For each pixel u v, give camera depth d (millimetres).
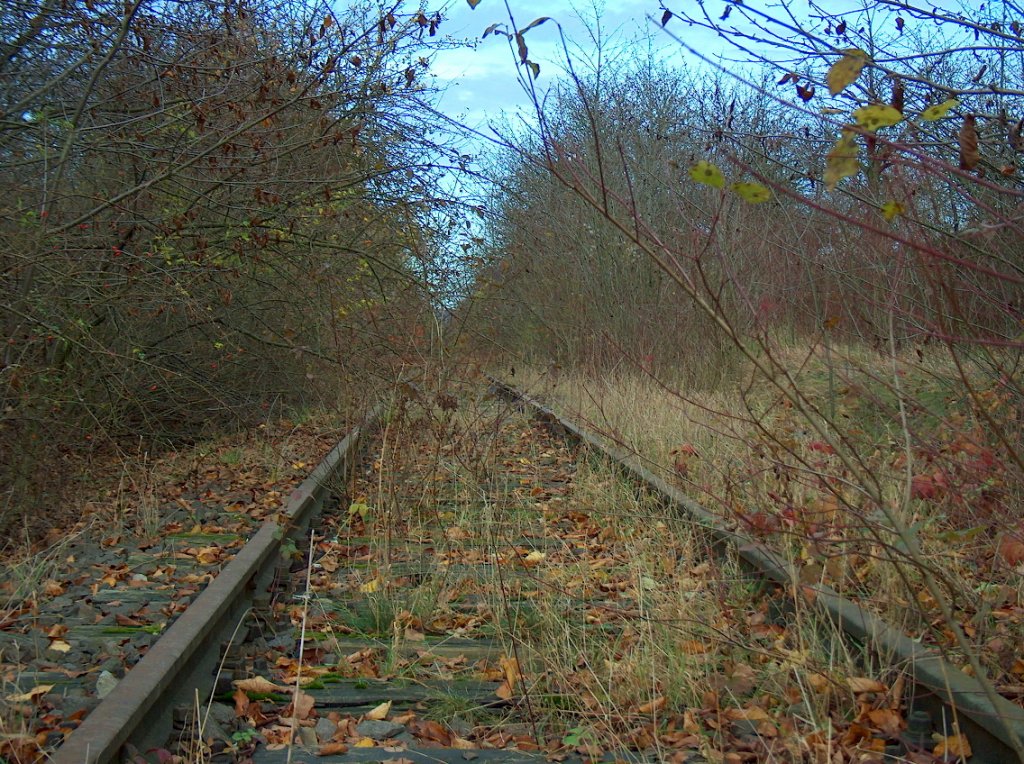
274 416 14578
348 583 6609
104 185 11047
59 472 8375
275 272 13047
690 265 11930
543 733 4312
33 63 10000
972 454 4961
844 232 6051
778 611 5566
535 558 6992
